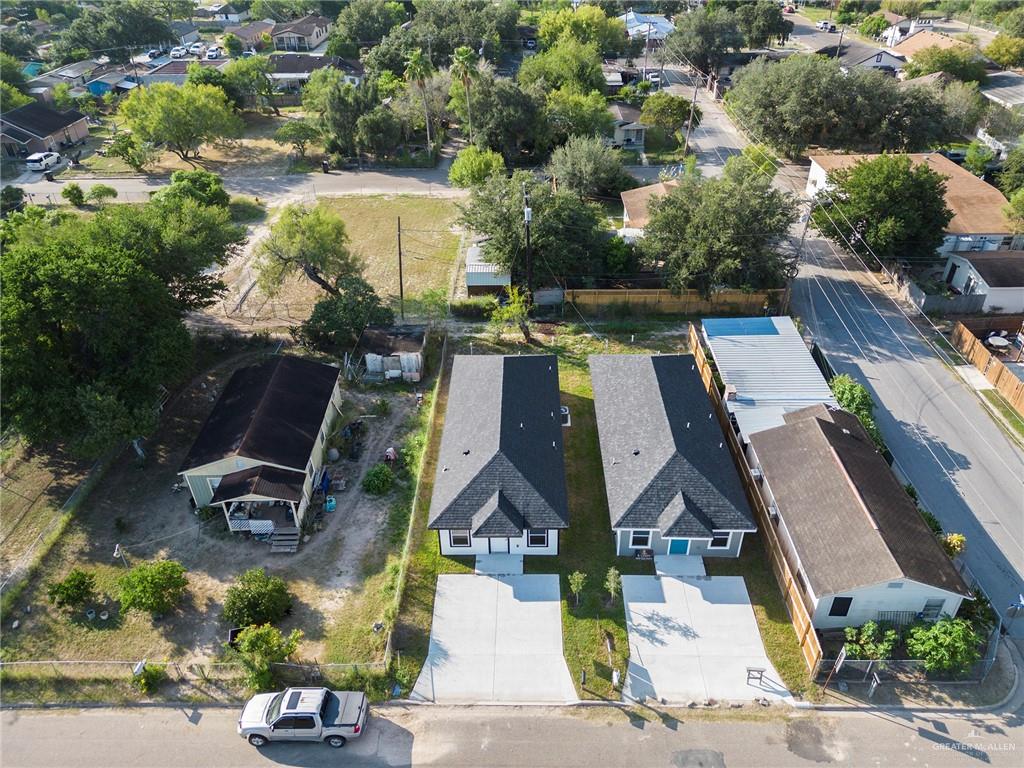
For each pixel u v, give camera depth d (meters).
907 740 24.69
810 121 73.31
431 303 51.56
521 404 36.66
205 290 44.22
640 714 25.67
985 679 26.62
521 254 49.16
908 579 25.61
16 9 146.38
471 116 75.19
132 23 121.44
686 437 33.84
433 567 31.50
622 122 80.62
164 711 26.31
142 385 36.03
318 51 123.50
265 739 24.81
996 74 95.88
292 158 81.88
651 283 52.16
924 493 34.88
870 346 46.41
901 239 49.72
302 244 47.66
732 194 47.22
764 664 27.23
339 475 36.66
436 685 26.75
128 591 28.62
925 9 152.25
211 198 63.47
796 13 158.62
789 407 37.00
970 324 47.25
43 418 33.03
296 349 47.12
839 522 28.50
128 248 39.75
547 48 114.06
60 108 93.56
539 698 26.30
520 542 31.64
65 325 34.78
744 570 31.12
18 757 24.83
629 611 29.36
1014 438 38.56
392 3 132.12
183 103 75.62
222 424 35.78
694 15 106.00
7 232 50.25
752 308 50.09
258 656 26.00
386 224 65.62
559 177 65.44
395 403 42.19
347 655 27.75
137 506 35.06
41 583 31.12
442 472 33.56
